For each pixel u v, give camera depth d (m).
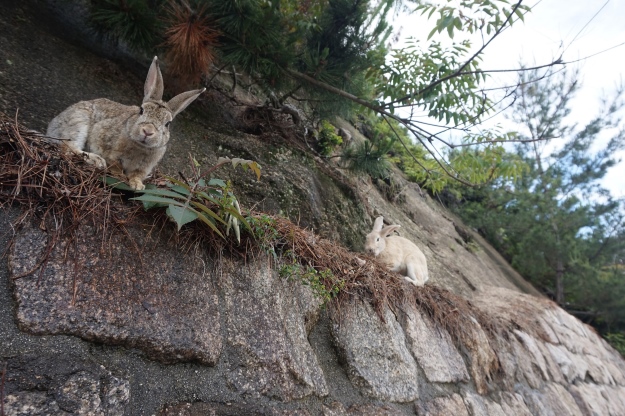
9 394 1.77
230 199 2.84
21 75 3.91
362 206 6.85
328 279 3.64
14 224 2.12
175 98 3.13
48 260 2.12
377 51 5.70
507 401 5.46
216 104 5.80
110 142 2.94
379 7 5.44
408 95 5.35
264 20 4.76
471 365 5.16
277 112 6.27
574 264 14.71
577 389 7.57
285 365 2.84
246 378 2.61
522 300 9.50
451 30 4.06
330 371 3.37
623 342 14.05
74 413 1.89
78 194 2.36
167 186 2.78
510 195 15.52
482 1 3.98
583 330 10.80
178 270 2.59
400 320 4.38
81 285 2.16
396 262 5.90
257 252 3.13
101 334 2.11
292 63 5.38
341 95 5.78
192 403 2.34
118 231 2.42
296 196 5.28
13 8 4.54
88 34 5.10
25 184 2.21
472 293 8.51
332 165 6.96
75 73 4.44
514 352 6.38
